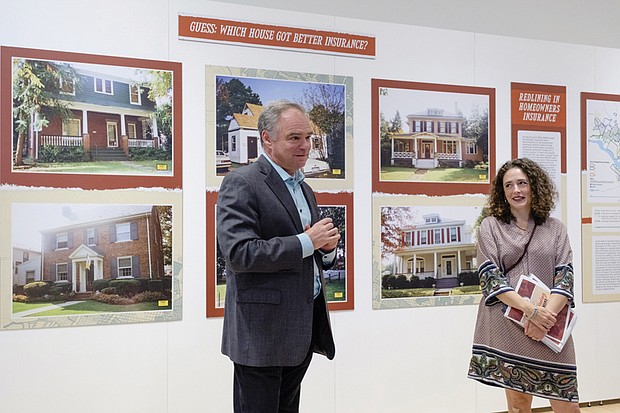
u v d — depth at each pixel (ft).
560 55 18.11
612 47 20.34
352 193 15.69
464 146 16.92
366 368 15.66
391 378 15.90
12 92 12.87
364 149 15.87
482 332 11.82
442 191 16.63
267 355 8.71
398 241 16.14
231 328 9.09
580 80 18.34
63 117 13.24
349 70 15.78
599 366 18.13
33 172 12.97
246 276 8.88
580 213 18.15
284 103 9.34
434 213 16.55
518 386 11.30
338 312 15.42
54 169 13.12
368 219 15.84
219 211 8.95
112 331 13.44
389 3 17.78
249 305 8.80
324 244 8.86
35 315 12.86
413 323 16.21
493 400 16.96
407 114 16.35
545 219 11.88
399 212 16.17
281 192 9.16
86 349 13.23
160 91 14.06
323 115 15.47
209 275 14.32
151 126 13.96
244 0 16.10
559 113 18.03
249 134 14.83
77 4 13.43
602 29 20.27
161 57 14.10
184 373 14.01
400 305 16.08
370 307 15.78
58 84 13.23
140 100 13.89
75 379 13.12
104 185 13.51
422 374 16.24
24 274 12.82
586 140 18.30
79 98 13.39
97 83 13.55
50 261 13.02
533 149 17.71
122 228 13.62
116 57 13.71
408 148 16.33
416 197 16.35
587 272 18.12
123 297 13.57
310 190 10.20
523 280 11.34
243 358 8.74
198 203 14.30
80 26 13.44
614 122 18.69
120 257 13.58
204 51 14.47
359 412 15.55
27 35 13.03
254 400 8.95
